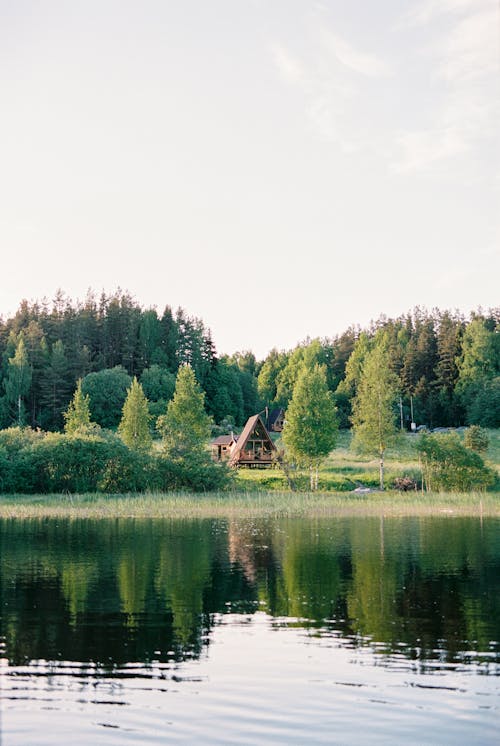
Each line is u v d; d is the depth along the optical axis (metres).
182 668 15.93
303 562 30.08
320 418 74.50
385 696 14.27
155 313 162.75
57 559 30.83
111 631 18.89
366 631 19.05
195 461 70.00
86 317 163.25
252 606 21.84
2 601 22.41
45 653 16.94
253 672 15.67
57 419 130.88
